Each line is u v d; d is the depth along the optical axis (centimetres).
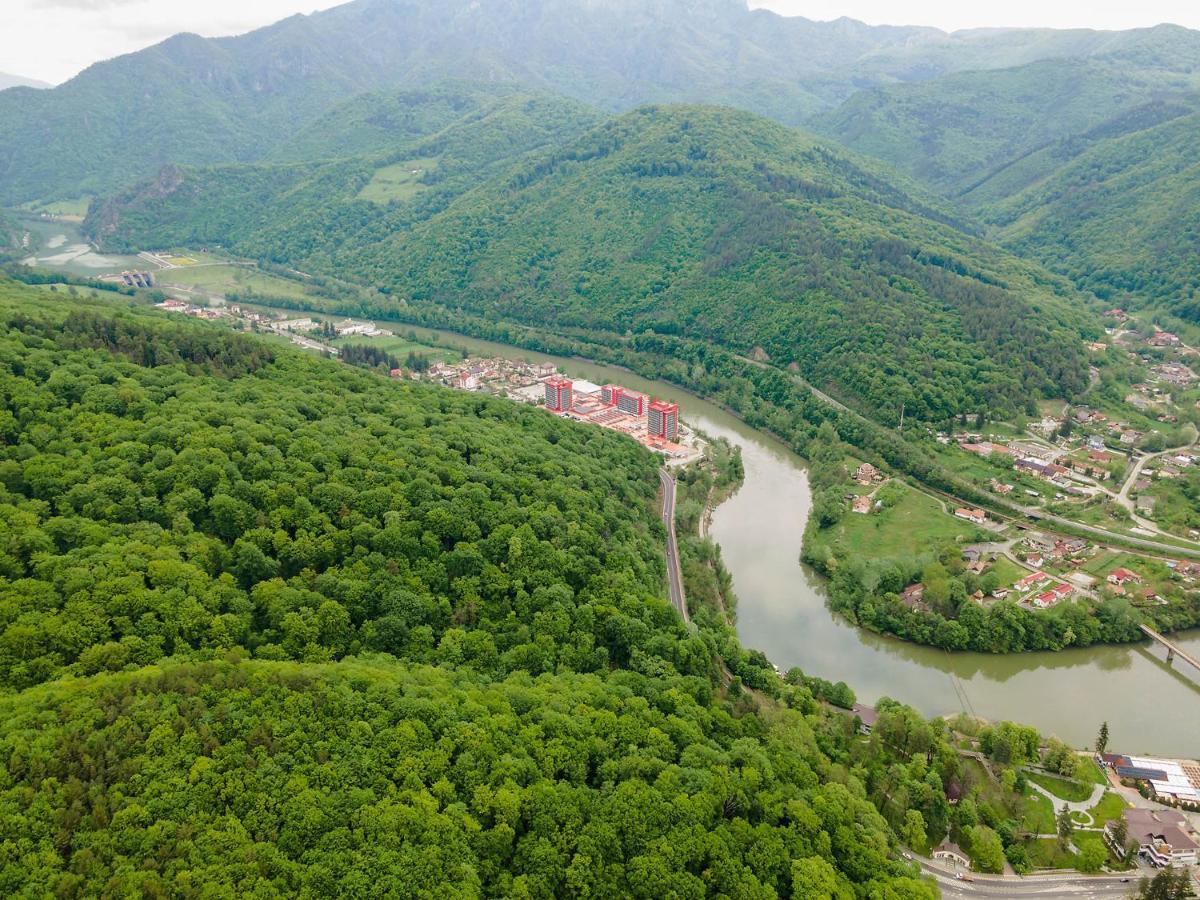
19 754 12625
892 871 15775
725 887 14062
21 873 11238
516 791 14600
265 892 11844
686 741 17075
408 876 12625
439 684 17062
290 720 14762
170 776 13125
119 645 15762
